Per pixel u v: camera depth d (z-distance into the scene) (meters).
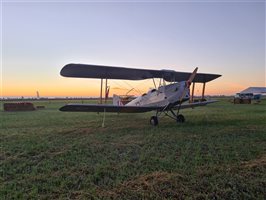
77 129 6.24
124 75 7.53
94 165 2.99
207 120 7.90
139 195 2.09
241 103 23.80
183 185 2.29
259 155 3.38
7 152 3.73
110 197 2.06
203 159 3.19
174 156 3.37
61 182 2.40
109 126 6.84
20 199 2.03
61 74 6.86
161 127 6.45
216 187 2.22
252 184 2.29
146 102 7.91
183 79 8.30
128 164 3.00
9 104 15.35
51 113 12.53
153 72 7.15
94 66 6.26
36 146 4.13
